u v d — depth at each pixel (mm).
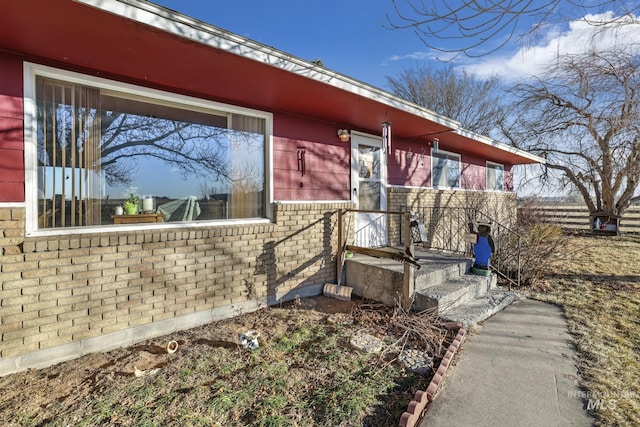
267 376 2848
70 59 3111
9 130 2928
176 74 3504
